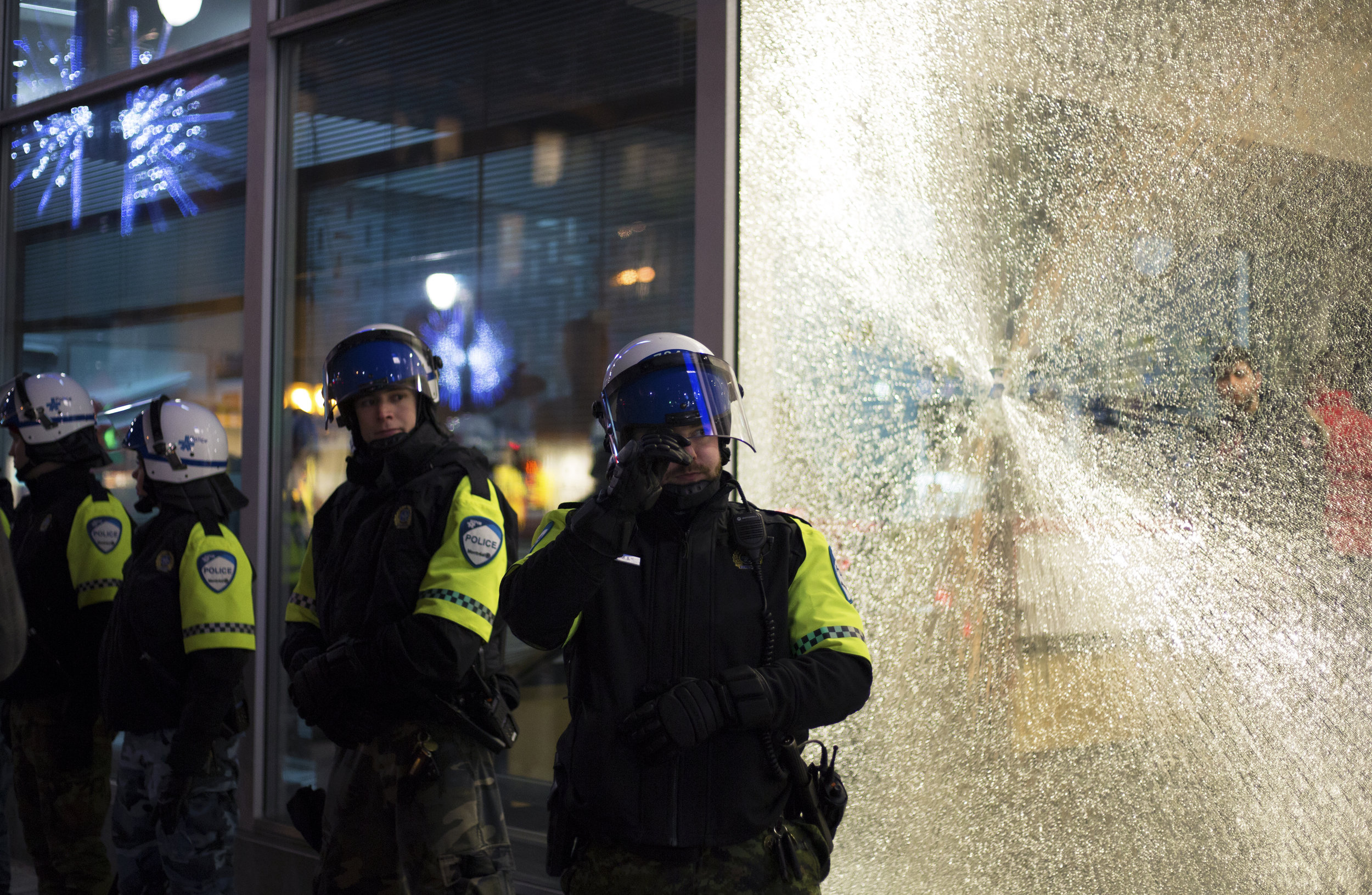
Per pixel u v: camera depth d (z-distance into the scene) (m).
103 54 5.24
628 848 1.93
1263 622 4.08
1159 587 3.84
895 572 3.30
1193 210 4.04
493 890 2.56
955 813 3.36
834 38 3.29
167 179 4.93
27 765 3.73
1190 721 3.89
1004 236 3.60
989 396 3.53
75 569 3.71
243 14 4.59
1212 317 4.06
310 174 4.36
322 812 2.76
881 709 3.24
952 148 3.51
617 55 3.47
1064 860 3.56
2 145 5.79
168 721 3.20
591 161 3.52
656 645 1.96
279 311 4.42
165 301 4.92
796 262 3.18
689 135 3.28
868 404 3.28
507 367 3.71
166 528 3.22
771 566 2.03
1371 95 4.59
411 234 4.01
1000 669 3.48
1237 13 4.21
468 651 2.49
